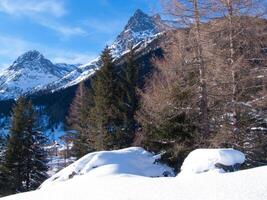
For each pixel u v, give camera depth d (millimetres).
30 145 41562
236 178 8305
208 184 8039
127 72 31812
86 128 36438
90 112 33562
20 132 40938
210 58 19312
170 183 8602
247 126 19359
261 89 19328
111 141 30500
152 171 15328
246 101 19375
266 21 18938
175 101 20594
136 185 8828
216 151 11875
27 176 41312
